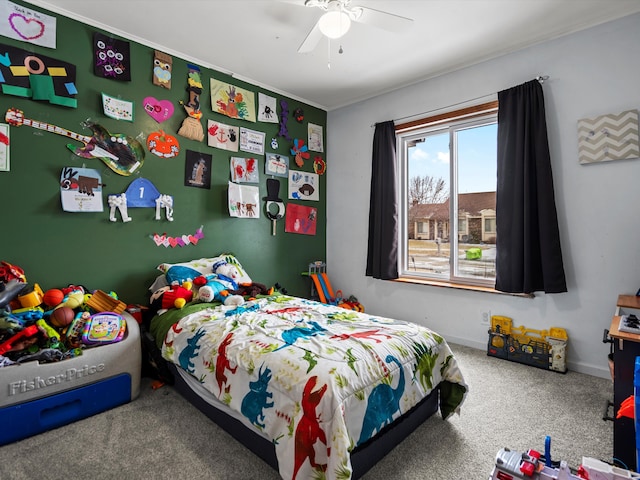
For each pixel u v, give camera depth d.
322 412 1.23
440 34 2.52
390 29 2.04
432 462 1.52
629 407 1.27
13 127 2.07
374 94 3.64
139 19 2.34
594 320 2.43
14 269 1.97
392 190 3.43
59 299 2.02
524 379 2.38
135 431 1.73
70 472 1.44
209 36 2.56
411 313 3.42
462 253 3.23
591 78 2.40
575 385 2.28
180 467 1.47
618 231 2.33
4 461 1.50
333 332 1.79
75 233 2.32
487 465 1.50
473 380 2.36
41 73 2.15
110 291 2.47
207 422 1.82
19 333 1.77
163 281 2.62
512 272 2.66
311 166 3.92
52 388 1.75
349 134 3.89
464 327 3.07
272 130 3.52
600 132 2.36
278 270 3.62
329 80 3.31
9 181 2.06
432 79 3.22
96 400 1.88
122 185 2.52
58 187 2.24
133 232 2.59
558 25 2.42
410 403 1.60
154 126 2.67
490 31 2.48
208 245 3.04
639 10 2.21
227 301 2.41
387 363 1.53
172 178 2.79
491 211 3.06
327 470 1.19
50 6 2.17
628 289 2.31
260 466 1.48
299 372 1.37
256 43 2.65
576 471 1.00
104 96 2.40
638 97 2.24
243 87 3.25
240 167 3.23
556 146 2.55
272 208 3.54
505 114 2.71
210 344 1.80
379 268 3.50
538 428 1.79
